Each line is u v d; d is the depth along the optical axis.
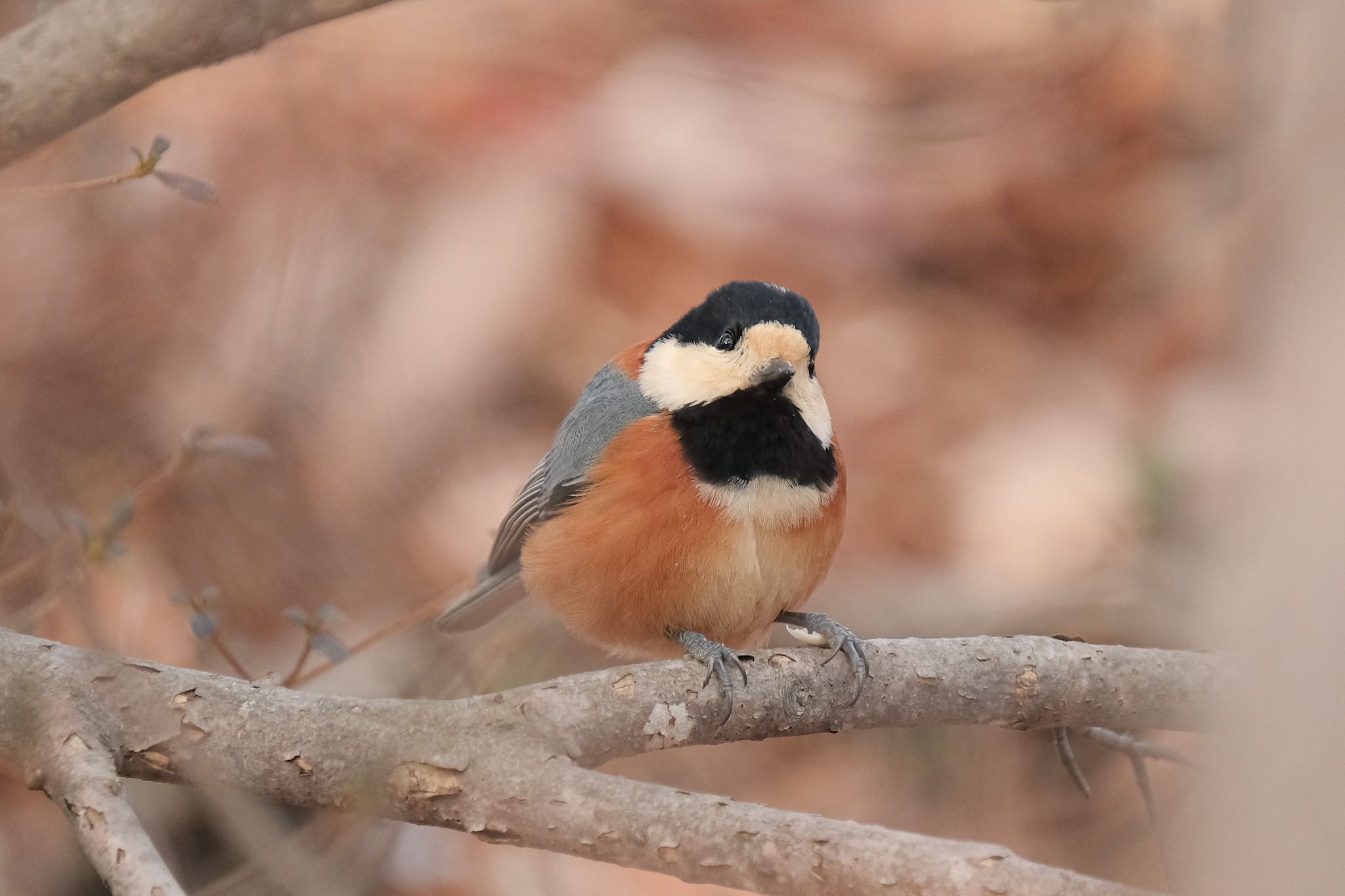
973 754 10.96
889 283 14.93
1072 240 15.32
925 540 12.34
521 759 5.25
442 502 12.41
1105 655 6.54
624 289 14.27
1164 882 9.87
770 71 17.03
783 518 7.23
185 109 14.93
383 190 14.62
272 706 5.46
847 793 10.91
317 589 11.54
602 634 7.79
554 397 13.37
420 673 10.70
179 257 13.73
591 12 17.70
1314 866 3.41
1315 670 3.46
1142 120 16.08
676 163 15.36
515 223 14.38
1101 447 12.57
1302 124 3.71
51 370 12.62
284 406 12.74
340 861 8.45
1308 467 3.52
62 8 6.46
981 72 17.09
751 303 7.48
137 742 5.36
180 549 11.34
